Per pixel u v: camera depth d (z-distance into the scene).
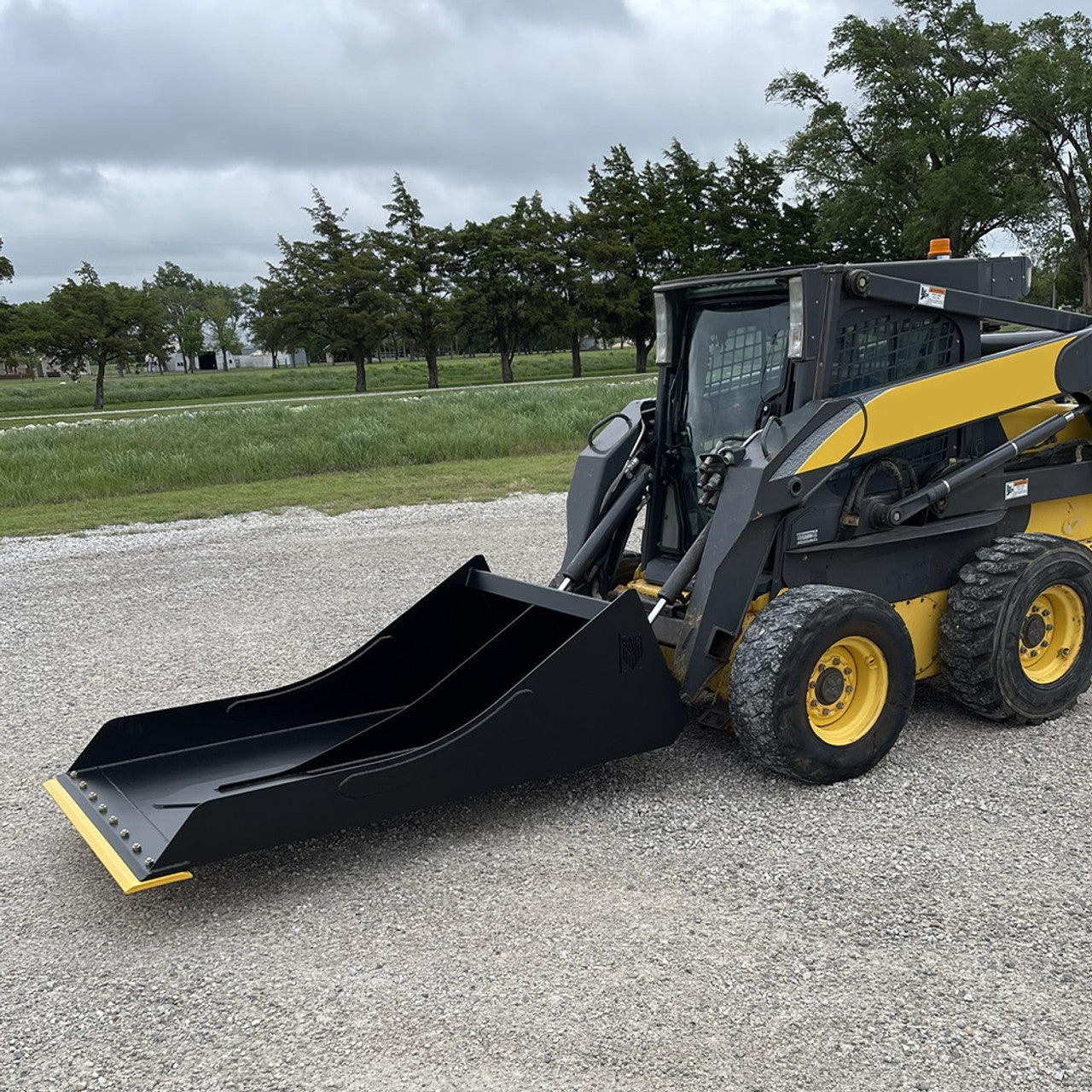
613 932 3.43
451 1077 2.76
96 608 8.08
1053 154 46.41
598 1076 2.74
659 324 5.12
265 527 11.20
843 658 4.45
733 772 4.63
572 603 4.50
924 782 4.46
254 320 66.00
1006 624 4.77
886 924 3.42
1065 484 5.50
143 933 3.56
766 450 4.37
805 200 62.44
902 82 48.88
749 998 3.05
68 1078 2.83
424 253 64.25
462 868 3.90
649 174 69.19
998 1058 2.77
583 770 4.41
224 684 6.20
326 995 3.15
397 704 4.96
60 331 53.44
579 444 17.00
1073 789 4.36
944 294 4.84
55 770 5.01
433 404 24.64
